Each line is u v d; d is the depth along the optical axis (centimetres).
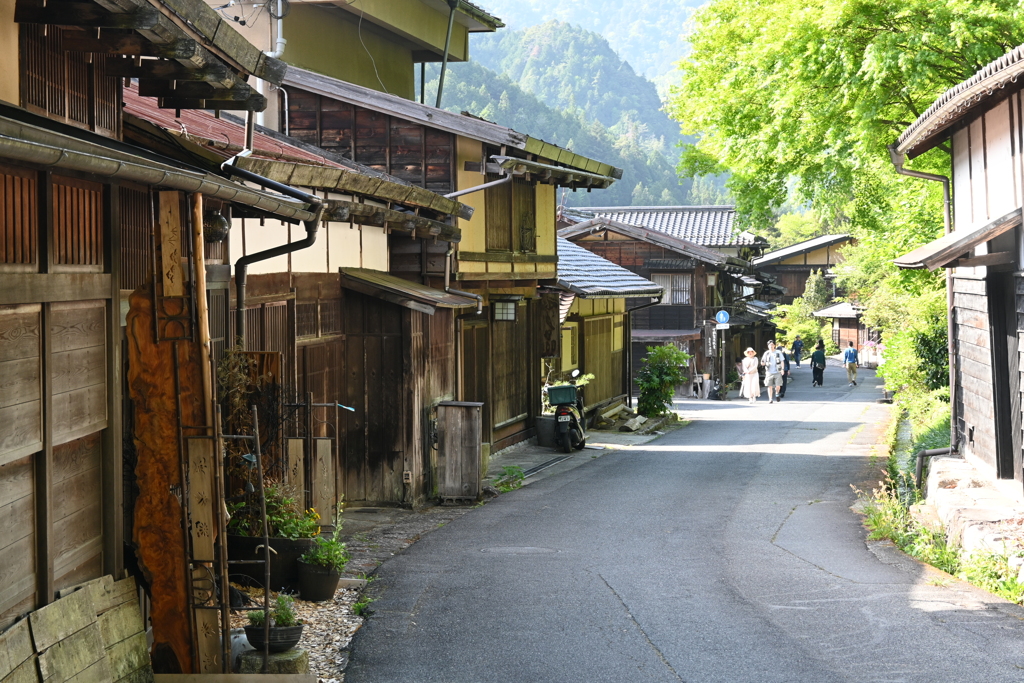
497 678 656
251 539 847
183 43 563
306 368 1203
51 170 523
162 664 620
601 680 652
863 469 1770
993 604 838
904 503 1334
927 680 644
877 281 3775
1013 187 1240
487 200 1797
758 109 2078
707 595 875
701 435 2441
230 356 876
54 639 508
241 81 659
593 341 2670
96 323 586
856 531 1192
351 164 1625
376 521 1252
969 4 1617
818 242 6638
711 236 4778
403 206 1466
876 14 1702
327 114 1688
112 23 523
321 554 838
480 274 1738
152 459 617
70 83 592
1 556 479
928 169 2084
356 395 1347
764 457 1962
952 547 1050
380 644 731
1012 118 1242
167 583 620
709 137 2328
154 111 986
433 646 726
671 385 2766
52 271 528
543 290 2167
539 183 2025
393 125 1673
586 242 4116
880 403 3419
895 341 2759
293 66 1678
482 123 1628
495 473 1705
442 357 1473
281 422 902
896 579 936
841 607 830
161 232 611
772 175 2177
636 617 802
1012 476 1291
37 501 516
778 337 6425
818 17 1731
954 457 1546
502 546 1097
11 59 526
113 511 601
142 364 614
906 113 1939
